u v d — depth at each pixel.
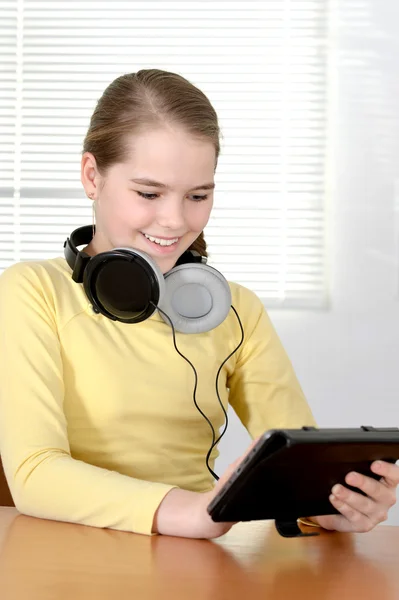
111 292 1.40
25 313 1.47
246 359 1.70
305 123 3.89
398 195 3.82
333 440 1.00
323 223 3.88
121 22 3.93
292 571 1.00
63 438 1.36
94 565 1.00
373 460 1.12
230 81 3.90
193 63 3.91
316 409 3.81
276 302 3.85
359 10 3.85
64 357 1.49
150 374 1.52
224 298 1.48
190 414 1.54
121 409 1.48
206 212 1.48
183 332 1.48
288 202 3.89
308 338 3.84
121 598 0.87
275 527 1.26
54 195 3.93
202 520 1.14
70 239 1.55
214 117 1.48
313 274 3.88
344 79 3.87
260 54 3.89
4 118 3.94
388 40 3.84
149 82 1.46
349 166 3.86
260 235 3.89
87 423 1.48
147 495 1.19
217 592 0.91
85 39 3.93
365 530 1.20
